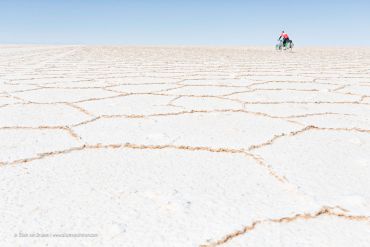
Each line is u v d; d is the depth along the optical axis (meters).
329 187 1.02
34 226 0.81
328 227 0.81
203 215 0.86
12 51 11.76
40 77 3.88
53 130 1.61
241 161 1.22
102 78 3.82
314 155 1.29
